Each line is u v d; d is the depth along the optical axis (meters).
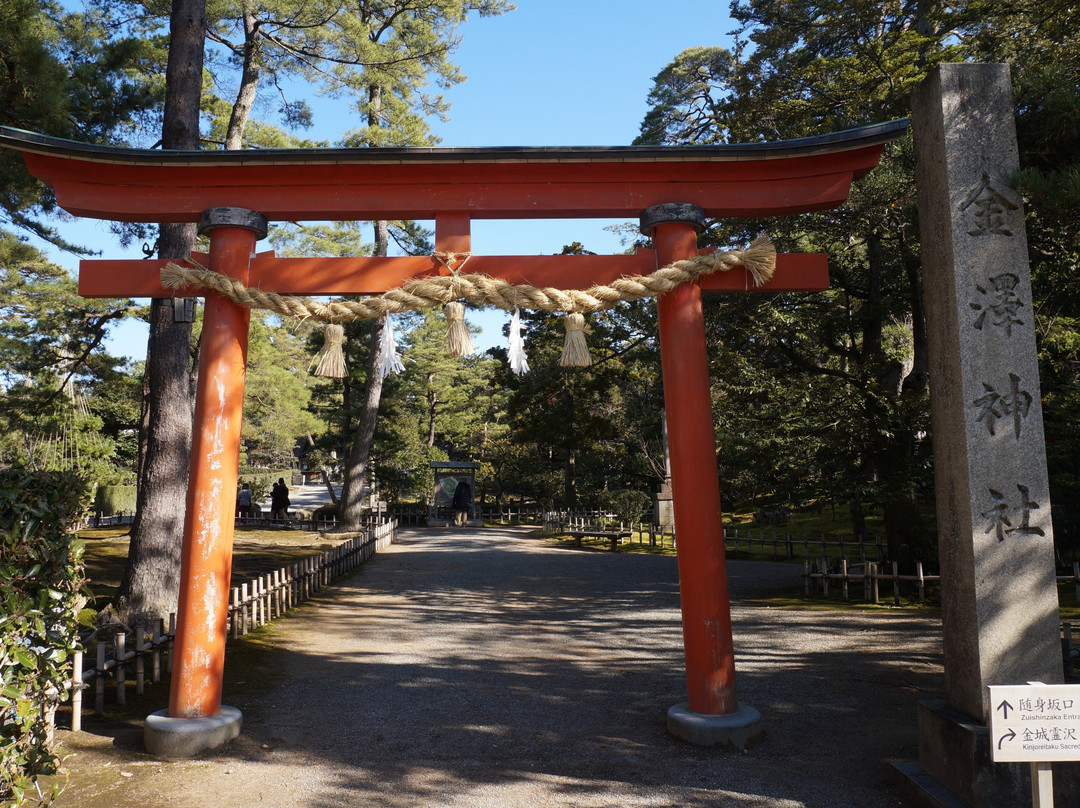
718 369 11.55
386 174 5.31
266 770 4.52
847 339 14.34
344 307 5.22
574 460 31.25
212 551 5.05
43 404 17.36
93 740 4.95
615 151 5.15
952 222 4.06
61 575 4.49
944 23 11.11
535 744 5.00
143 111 11.88
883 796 4.11
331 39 15.37
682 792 4.20
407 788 4.27
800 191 5.35
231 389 5.20
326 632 8.75
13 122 8.28
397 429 32.16
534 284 5.39
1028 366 3.99
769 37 15.27
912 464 10.61
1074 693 3.12
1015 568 3.85
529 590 12.20
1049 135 5.75
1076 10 8.66
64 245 13.27
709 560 5.05
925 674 6.70
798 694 6.12
